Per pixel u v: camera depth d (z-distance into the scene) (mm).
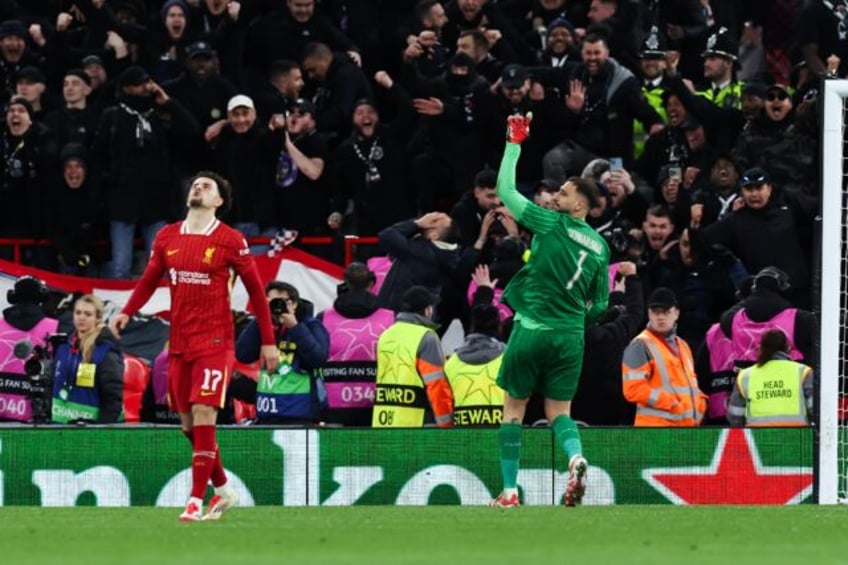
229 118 49969
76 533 26484
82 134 51125
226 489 30312
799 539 25562
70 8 57656
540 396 40625
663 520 29312
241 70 53719
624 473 37875
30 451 37750
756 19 56969
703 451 37969
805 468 38000
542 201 45281
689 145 49344
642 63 52125
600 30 49469
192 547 23969
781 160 47594
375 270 47344
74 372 40500
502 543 24578
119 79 50688
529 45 54406
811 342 40781
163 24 53906
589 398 41062
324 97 52625
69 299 45469
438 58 51625
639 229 48219
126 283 49406
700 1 56031
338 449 37875
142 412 42156
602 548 23688
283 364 40250
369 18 55406
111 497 37750
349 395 42469
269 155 50062
